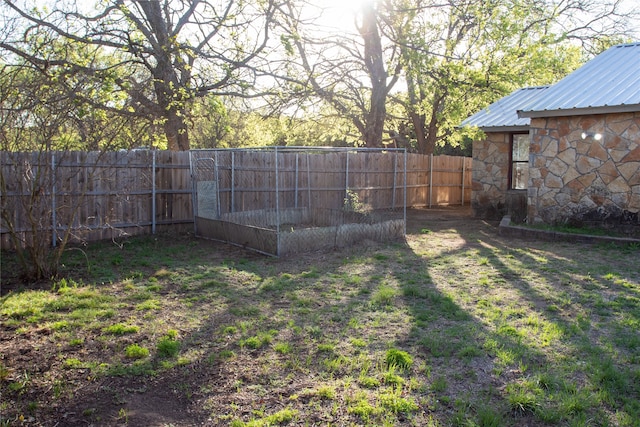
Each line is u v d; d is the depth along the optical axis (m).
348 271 6.77
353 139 21.19
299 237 8.08
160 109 11.52
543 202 9.96
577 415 2.97
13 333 4.30
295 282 6.18
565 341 4.12
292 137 19.19
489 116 13.38
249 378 3.51
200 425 2.94
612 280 6.06
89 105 7.45
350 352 3.94
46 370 3.60
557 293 5.55
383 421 2.91
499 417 2.93
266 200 11.77
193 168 9.87
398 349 3.99
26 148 6.07
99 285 5.96
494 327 4.49
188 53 11.55
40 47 7.69
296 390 3.33
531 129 9.99
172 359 3.82
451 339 4.18
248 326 4.55
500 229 10.08
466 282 6.13
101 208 9.27
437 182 17.69
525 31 14.35
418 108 15.93
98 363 3.72
